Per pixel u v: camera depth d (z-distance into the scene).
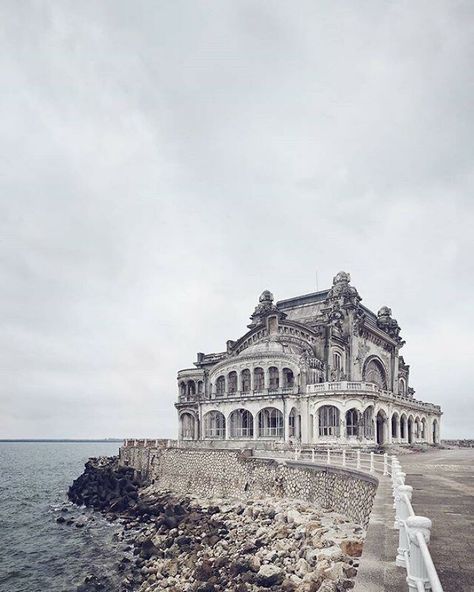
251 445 65.88
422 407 92.12
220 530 41.16
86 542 49.69
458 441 107.31
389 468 33.56
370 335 88.25
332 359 77.19
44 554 46.34
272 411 71.06
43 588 37.00
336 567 23.08
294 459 48.97
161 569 36.53
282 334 82.75
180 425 87.25
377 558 12.12
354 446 62.09
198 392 86.75
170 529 47.47
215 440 69.94
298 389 68.69
